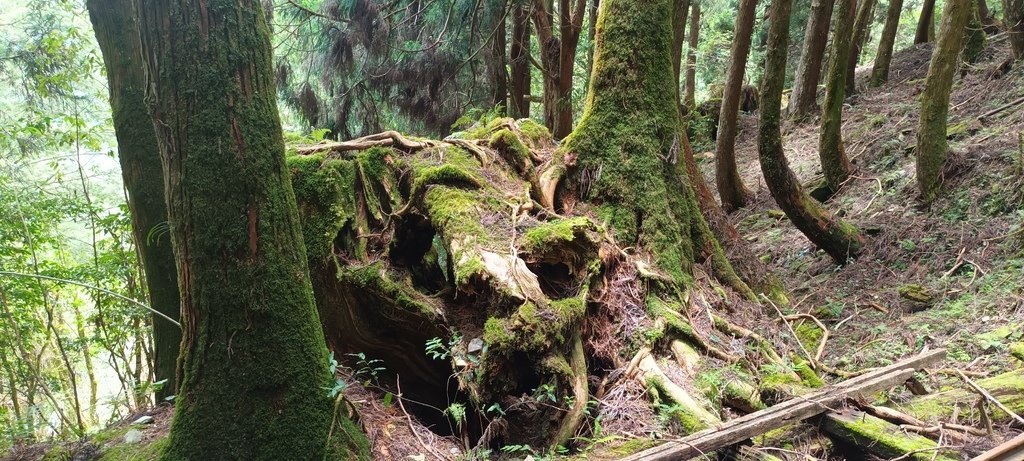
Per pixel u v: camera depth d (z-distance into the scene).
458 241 4.35
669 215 5.06
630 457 3.08
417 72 10.30
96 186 10.20
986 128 7.66
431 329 4.50
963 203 6.38
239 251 2.78
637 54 5.26
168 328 4.46
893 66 13.40
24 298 6.40
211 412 2.83
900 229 6.55
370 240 4.99
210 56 2.66
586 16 13.72
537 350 3.68
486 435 3.68
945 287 5.40
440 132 10.99
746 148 11.87
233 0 2.71
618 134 5.22
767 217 8.38
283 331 2.89
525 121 6.27
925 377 3.96
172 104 2.69
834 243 6.50
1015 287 4.89
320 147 5.21
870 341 4.91
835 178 8.09
